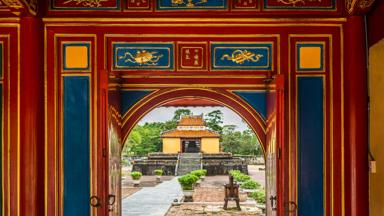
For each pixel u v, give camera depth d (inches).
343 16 230.1
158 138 1782.7
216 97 290.2
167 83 279.9
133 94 281.4
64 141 230.8
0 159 227.5
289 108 230.8
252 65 232.1
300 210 228.5
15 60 228.5
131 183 937.5
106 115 214.2
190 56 232.5
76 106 231.0
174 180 1040.8
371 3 215.6
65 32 231.5
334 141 229.6
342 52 230.8
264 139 282.8
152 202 611.2
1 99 228.4
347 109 229.0
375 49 226.4
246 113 287.7
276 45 231.9
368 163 224.7
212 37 232.7
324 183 229.1
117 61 231.8
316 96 231.0
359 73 225.3
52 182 229.8
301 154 229.9
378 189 225.0
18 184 226.7
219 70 232.2
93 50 231.3
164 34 232.5
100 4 231.8
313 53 231.3
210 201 616.4
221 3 232.1
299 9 231.5
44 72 231.0
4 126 227.9
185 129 1457.9
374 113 226.1
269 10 231.8
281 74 228.5
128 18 230.8
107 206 214.4
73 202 229.8
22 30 228.1
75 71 231.3
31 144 225.9
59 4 231.5
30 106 225.9
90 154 230.1
